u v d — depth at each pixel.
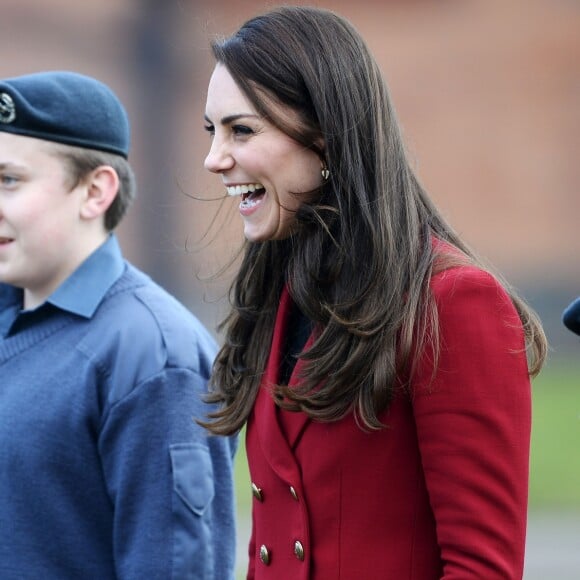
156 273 44.66
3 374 9.47
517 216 48.38
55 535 9.07
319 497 7.58
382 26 47.25
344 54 7.78
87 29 44.69
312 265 7.77
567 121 48.09
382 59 47.19
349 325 7.40
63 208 9.62
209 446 9.58
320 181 7.82
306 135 7.68
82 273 9.62
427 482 7.30
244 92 7.64
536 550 23.19
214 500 9.57
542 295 48.25
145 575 8.96
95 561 9.16
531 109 47.97
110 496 9.17
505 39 47.66
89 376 9.19
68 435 9.11
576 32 47.59
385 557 7.42
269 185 7.78
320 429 7.58
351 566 7.46
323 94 7.65
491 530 7.12
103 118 9.86
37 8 43.94
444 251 7.62
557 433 31.75
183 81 45.66
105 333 9.36
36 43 44.03
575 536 23.95
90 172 9.74
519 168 48.12
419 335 7.28
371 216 7.59
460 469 7.15
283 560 7.93
